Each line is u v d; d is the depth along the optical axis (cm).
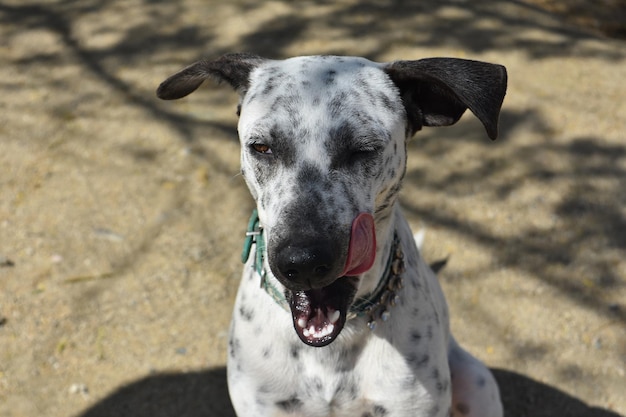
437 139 140
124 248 121
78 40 163
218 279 118
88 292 115
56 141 138
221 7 174
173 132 141
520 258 121
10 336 109
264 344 80
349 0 175
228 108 146
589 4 193
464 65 76
